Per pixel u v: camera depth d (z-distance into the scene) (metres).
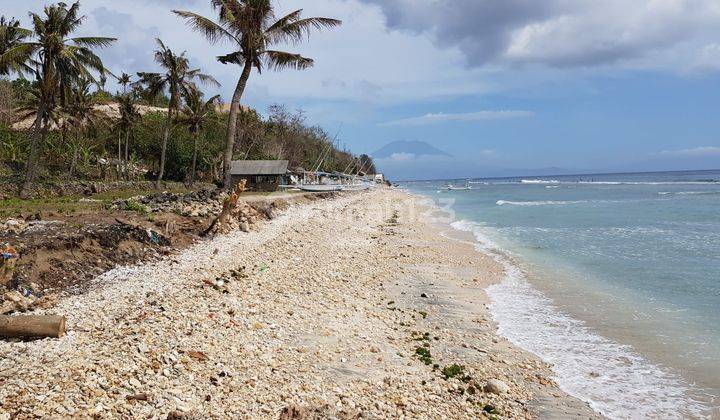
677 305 15.09
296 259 19.94
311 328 11.68
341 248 24.25
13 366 7.88
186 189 45.38
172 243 18.98
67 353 8.54
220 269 16.22
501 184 158.25
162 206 25.16
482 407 8.72
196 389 7.74
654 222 35.78
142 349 8.84
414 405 8.38
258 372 8.73
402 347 11.27
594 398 9.36
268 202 34.16
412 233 31.84
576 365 10.84
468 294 16.61
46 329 9.15
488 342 12.16
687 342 12.06
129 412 6.77
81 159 47.34
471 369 10.36
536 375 10.30
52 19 31.12
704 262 21.09
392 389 8.89
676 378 10.18
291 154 85.25
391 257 22.72
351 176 84.88
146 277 14.23
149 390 7.46
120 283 13.39
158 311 11.12
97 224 17.70
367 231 32.16
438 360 10.78
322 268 18.86
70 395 6.98
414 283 17.91
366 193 76.62
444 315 14.26
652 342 12.12
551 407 8.96
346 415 7.02
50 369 7.79
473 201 67.56
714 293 16.28
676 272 19.38
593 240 28.12
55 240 14.30
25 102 45.16
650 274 19.17
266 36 33.88
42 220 18.47
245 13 32.88
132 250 16.45
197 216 24.02
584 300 15.86
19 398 6.74
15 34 32.81
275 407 7.50
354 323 12.57
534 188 112.38
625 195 70.62
